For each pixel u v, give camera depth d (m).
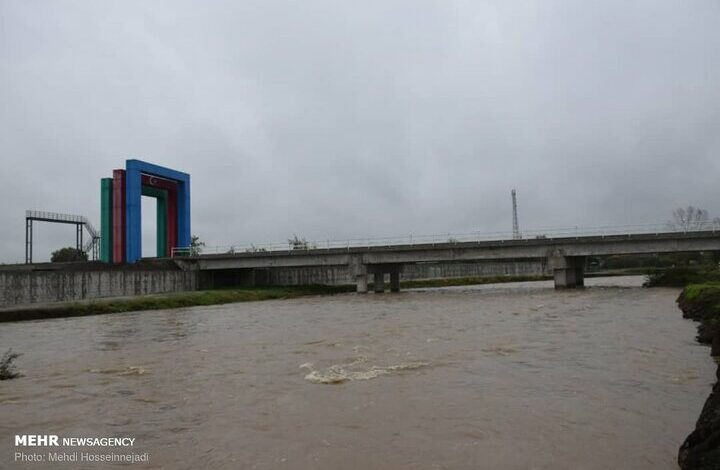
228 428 12.04
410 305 45.16
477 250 63.44
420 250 65.19
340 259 68.38
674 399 13.26
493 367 17.45
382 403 13.61
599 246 58.69
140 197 70.56
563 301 42.97
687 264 77.56
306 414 12.88
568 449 10.19
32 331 32.53
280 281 84.12
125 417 13.16
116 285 57.69
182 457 10.38
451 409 12.91
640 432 11.01
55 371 19.45
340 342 23.91
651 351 19.42
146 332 30.80
